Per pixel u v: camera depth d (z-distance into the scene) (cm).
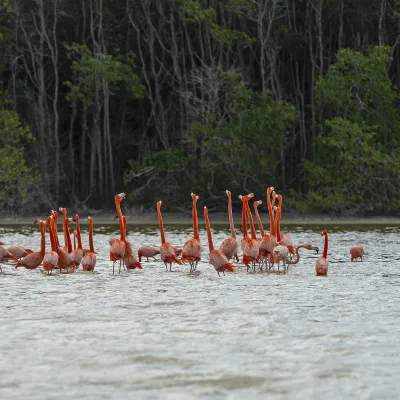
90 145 10325
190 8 9081
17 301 2412
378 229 6550
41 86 9538
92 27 9400
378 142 8538
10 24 10019
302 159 8706
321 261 3064
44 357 1686
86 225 7669
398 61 9800
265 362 1638
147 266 3481
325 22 10188
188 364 1628
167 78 10750
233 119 9069
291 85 10612
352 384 1486
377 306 2277
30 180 8669
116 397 1425
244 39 10019
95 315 2153
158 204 3306
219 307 2273
